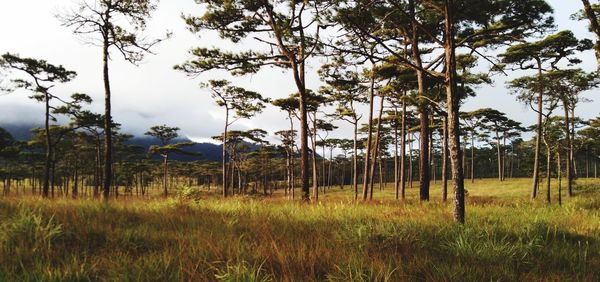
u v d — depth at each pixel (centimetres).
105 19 1775
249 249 479
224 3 1742
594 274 448
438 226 722
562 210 1300
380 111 3086
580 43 2339
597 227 835
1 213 655
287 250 464
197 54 1836
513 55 2478
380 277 378
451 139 830
